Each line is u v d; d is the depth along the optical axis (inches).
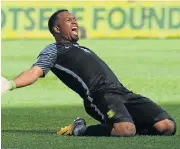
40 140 679.7
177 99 1090.1
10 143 664.4
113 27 2118.6
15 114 909.8
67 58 711.1
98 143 658.8
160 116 707.4
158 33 2106.3
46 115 902.4
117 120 689.6
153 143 660.7
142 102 712.4
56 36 725.9
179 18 2095.2
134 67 1453.0
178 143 662.5
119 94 707.4
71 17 724.0
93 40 2044.8
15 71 1429.6
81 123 709.3
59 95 1116.5
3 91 661.3
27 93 1125.7
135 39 2074.3
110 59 1573.6
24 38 2090.3
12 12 2084.2
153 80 1280.8
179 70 1408.7
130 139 679.1
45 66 702.5
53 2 2111.2
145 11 2112.5
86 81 706.8
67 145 651.5
